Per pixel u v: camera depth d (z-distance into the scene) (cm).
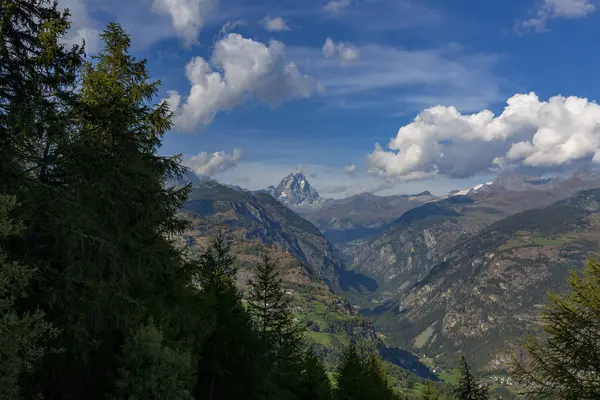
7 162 1236
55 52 1418
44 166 1361
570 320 1588
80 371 1395
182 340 1677
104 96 1762
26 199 1222
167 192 1628
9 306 1009
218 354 2655
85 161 1338
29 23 1408
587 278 1612
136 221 1528
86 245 1317
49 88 1438
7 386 969
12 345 965
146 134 1755
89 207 1355
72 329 1297
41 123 1308
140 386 1336
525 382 1638
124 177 1418
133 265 1430
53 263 1295
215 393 2761
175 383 1405
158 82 1995
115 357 1471
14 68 1362
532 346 1677
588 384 1518
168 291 1669
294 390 4119
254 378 2838
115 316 1425
